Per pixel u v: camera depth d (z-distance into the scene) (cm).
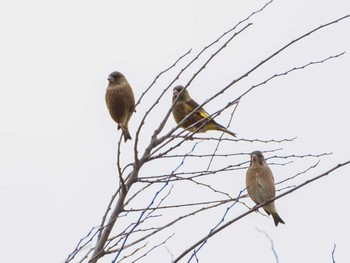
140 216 816
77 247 817
